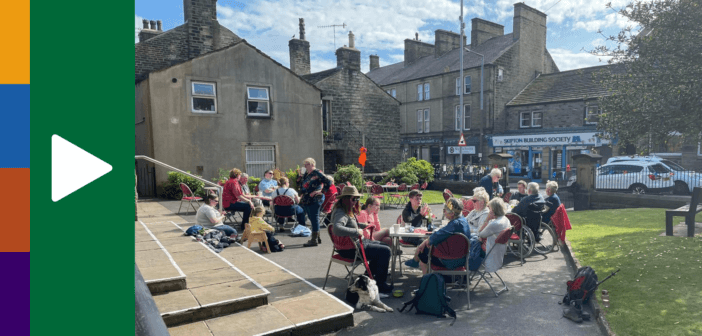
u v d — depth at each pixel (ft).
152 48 54.39
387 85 125.49
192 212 33.22
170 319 12.03
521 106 96.58
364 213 19.92
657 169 47.16
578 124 85.15
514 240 21.12
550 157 85.56
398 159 77.82
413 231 17.79
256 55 50.37
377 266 16.14
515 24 103.24
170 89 44.88
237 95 49.08
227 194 27.35
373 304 14.75
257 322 12.35
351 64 71.92
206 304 12.63
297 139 53.62
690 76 19.65
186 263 17.29
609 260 19.77
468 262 15.39
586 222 32.76
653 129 21.12
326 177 24.44
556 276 18.65
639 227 28.81
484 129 98.63
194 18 54.19
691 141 22.25
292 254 22.27
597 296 15.14
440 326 13.21
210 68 47.29
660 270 17.26
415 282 17.98
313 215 24.23
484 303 15.31
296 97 53.47
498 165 56.44
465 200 24.36
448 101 107.96
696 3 19.67
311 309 13.35
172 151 44.98
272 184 32.73
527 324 13.34
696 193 22.99
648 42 21.30
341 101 70.69
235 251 21.24
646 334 11.86
